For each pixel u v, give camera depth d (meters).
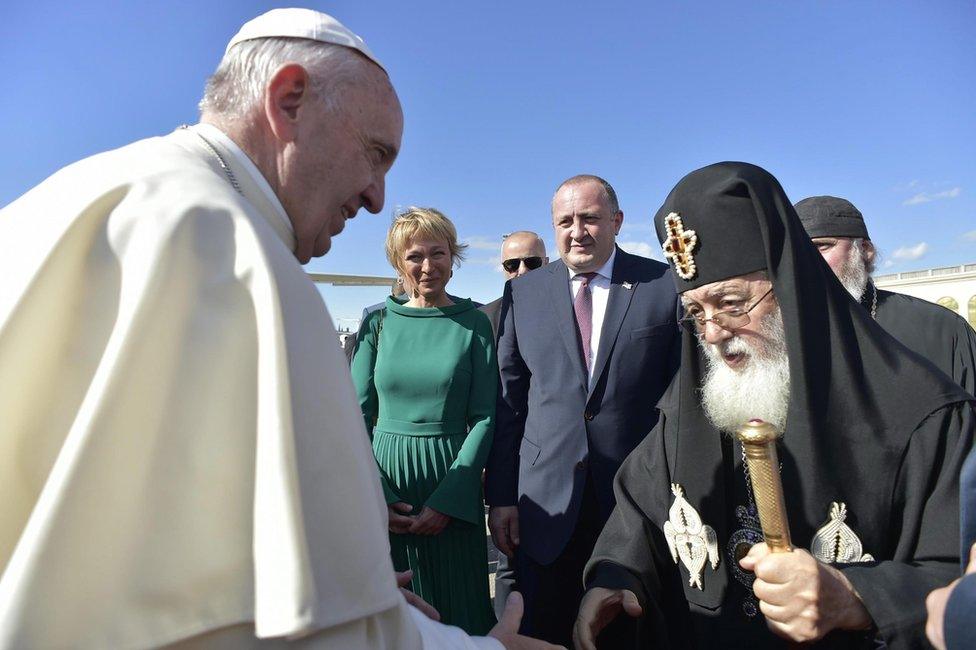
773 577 1.23
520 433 3.25
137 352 0.79
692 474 1.68
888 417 1.40
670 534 1.71
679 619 1.81
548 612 2.92
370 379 3.11
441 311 3.07
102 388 0.77
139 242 0.86
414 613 1.15
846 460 1.40
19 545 0.71
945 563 1.26
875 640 1.24
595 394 2.96
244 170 1.16
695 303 1.65
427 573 2.77
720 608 1.60
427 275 3.04
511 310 3.40
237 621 0.78
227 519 0.80
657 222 1.82
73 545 0.72
